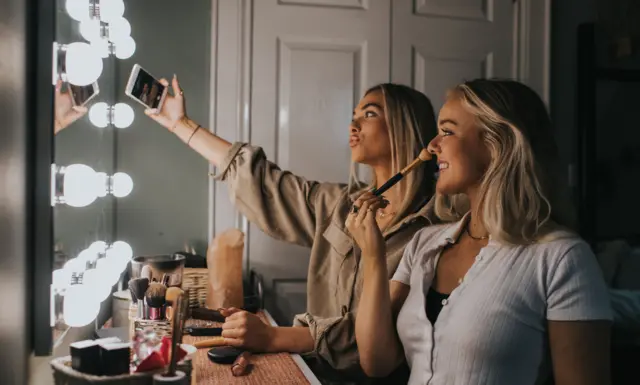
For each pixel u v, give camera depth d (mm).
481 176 1091
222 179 1719
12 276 825
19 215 829
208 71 1967
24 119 832
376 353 1147
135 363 787
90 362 750
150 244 1926
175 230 1941
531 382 980
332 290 1534
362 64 2057
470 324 986
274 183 1676
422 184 1488
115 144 1883
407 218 1420
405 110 1502
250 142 1980
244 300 1628
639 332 1979
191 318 1384
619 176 2236
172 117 1690
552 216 1062
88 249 1353
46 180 855
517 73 2152
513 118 1021
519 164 1018
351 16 2043
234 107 1972
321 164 2027
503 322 972
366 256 1172
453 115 1093
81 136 1310
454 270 1110
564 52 2199
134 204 1912
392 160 1497
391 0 2066
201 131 1710
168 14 1943
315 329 1278
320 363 1312
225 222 1957
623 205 2236
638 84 2266
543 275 979
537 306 978
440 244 1136
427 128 1526
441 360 1018
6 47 821
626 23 2219
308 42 2016
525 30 2143
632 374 1955
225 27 1957
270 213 1681
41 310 853
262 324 1233
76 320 1035
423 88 2096
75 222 1211
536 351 981
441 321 1036
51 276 857
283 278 2012
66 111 1073
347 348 1291
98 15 1349
